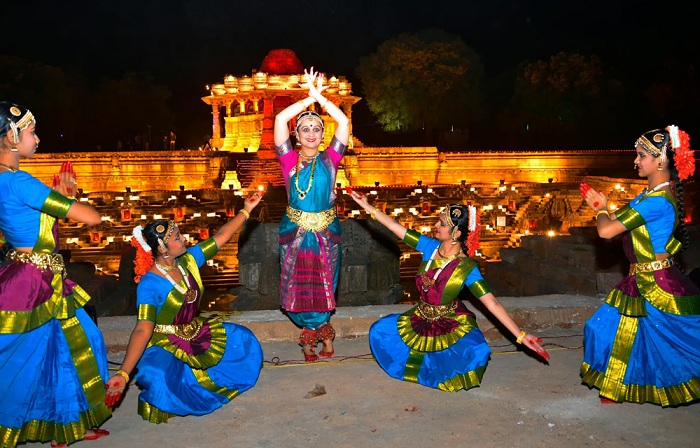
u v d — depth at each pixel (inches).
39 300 147.9
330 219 204.8
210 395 176.4
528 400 180.4
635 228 169.2
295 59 1791.3
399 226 199.5
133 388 190.7
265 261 465.7
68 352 152.7
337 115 201.3
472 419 169.2
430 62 1838.1
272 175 1486.2
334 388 190.2
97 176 1487.5
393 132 2001.7
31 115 151.2
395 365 194.7
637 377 169.2
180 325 174.4
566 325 245.0
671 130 170.2
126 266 562.9
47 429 149.5
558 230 1085.1
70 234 990.4
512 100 1908.2
